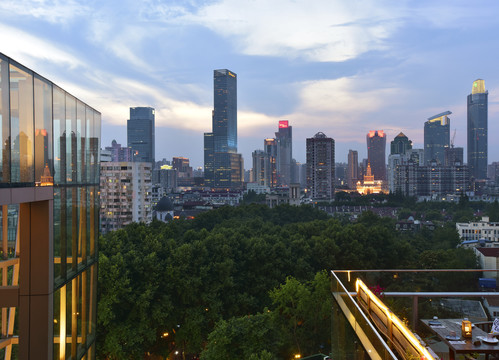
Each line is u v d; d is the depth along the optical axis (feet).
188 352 133.69
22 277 40.42
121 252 143.64
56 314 42.73
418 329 28.89
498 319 27.25
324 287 114.42
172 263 136.36
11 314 42.91
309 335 118.52
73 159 48.85
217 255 150.00
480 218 517.14
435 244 311.47
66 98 46.75
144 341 124.16
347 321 27.73
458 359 25.98
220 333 99.19
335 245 175.42
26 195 36.63
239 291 153.79
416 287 29.35
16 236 43.60
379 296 28.96
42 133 40.11
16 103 35.14
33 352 40.16
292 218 369.09
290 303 128.47
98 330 115.96
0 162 32.63
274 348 102.83
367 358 22.99
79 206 50.57
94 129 57.11
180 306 135.64
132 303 123.34
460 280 29.30
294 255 171.42
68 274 46.47
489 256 235.20
